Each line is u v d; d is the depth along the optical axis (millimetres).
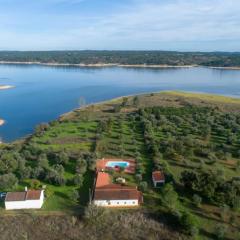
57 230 92438
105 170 123000
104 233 91125
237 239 87188
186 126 185750
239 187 104750
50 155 139875
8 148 151625
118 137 165375
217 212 98375
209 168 128125
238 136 167125
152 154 140125
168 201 99250
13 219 96375
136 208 100125
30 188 111250
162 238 88938
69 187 112875
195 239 87750
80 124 193625
